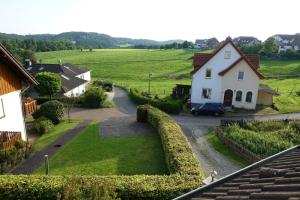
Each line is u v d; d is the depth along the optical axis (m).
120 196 10.52
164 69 83.38
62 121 29.80
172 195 10.62
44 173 16.12
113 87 59.97
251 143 19.84
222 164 18.27
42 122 24.95
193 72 35.53
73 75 54.06
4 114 18.33
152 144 21.06
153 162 17.48
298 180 4.51
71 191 8.90
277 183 4.80
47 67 52.62
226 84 35.12
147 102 37.69
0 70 17.50
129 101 44.12
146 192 10.56
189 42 161.62
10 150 17.08
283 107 36.91
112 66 91.31
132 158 18.23
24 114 21.50
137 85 60.62
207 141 23.28
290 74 68.75
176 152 14.93
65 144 21.58
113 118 31.56
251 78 34.44
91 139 22.83
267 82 59.34
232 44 33.78
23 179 11.15
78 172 16.14
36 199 10.54
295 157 6.68
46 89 38.28
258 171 6.06
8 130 18.84
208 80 35.50
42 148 20.61
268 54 91.00
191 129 27.08
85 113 35.00
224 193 5.23
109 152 19.50
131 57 111.94
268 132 24.36
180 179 11.41
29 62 54.41
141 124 27.83
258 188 4.88
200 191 5.66
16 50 96.62
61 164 17.47
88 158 18.42
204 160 18.91
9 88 18.58
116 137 23.27
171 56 112.06
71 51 149.62
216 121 30.44
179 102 34.72
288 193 4.02
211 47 153.12
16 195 10.59
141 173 15.90
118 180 11.14
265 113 33.88
